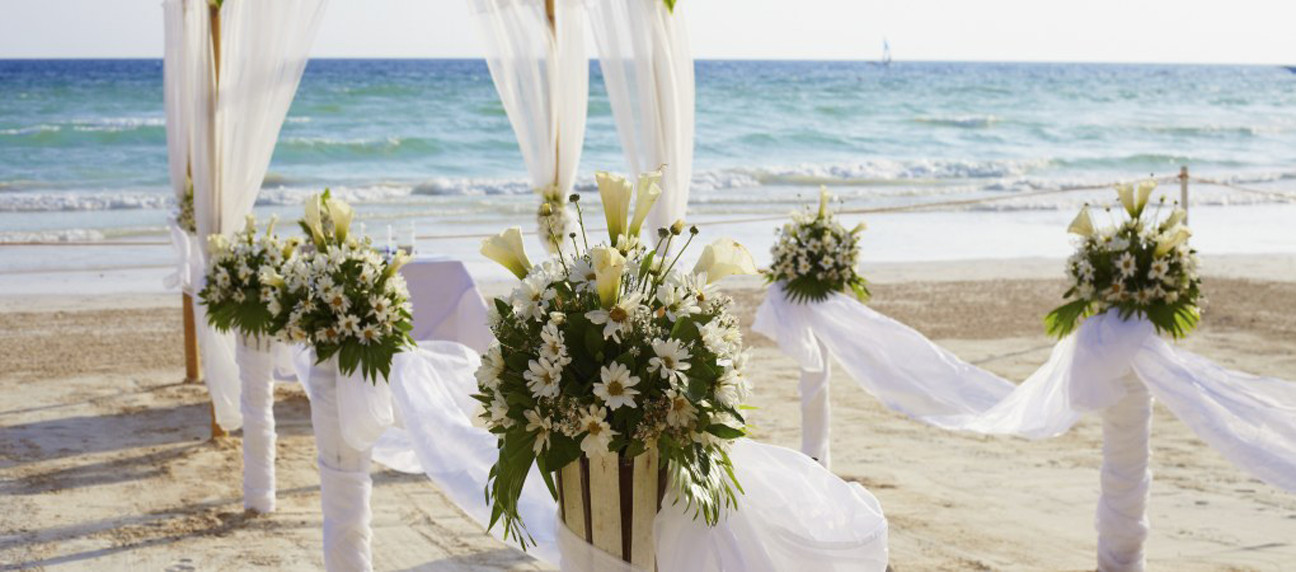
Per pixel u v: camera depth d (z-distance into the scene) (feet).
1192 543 19.25
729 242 9.14
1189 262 16.26
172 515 21.02
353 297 15.57
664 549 9.10
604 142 115.14
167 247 60.80
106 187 86.38
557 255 9.18
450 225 68.54
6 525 20.38
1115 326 16.46
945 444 26.27
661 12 22.56
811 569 9.52
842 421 28.45
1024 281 49.67
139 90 164.96
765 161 119.85
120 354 35.55
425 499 22.21
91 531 20.10
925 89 225.97
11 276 51.03
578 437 8.66
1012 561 18.42
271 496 21.33
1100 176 108.58
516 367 8.75
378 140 107.76
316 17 24.61
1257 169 116.06
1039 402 18.54
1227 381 16.21
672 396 8.31
